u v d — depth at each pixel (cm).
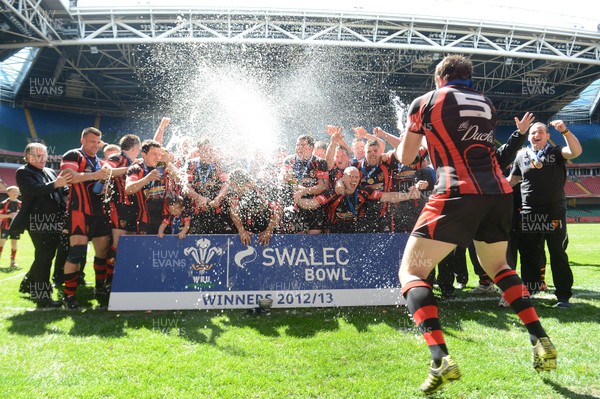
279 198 392
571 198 3781
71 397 196
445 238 202
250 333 297
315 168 399
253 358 247
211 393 201
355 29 2478
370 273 381
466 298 418
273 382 213
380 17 2366
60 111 3672
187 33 2391
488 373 223
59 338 286
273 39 2309
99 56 2623
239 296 369
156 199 404
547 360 205
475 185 200
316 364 237
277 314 350
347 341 277
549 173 385
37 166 397
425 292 198
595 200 3775
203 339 283
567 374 222
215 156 400
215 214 396
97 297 425
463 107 207
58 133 3516
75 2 2212
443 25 2450
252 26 2400
